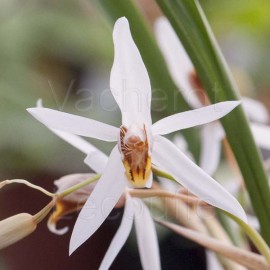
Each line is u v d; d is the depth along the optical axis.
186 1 0.19
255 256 0.20
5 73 0.45
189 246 0.41
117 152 0.18
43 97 0.45
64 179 0.20
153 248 0.22
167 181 0.24
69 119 0.18
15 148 0.44
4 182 0.18
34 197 0.45
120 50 0.18
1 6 0.45
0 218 0.45
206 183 0.18
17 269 0.45
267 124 0.33
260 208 0.20
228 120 0.19
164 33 0.25
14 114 0.44
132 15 0.22
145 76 0.18
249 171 0.20
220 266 0.25
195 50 0.19
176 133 0.26
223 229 0.23
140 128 0.18
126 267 0.44
